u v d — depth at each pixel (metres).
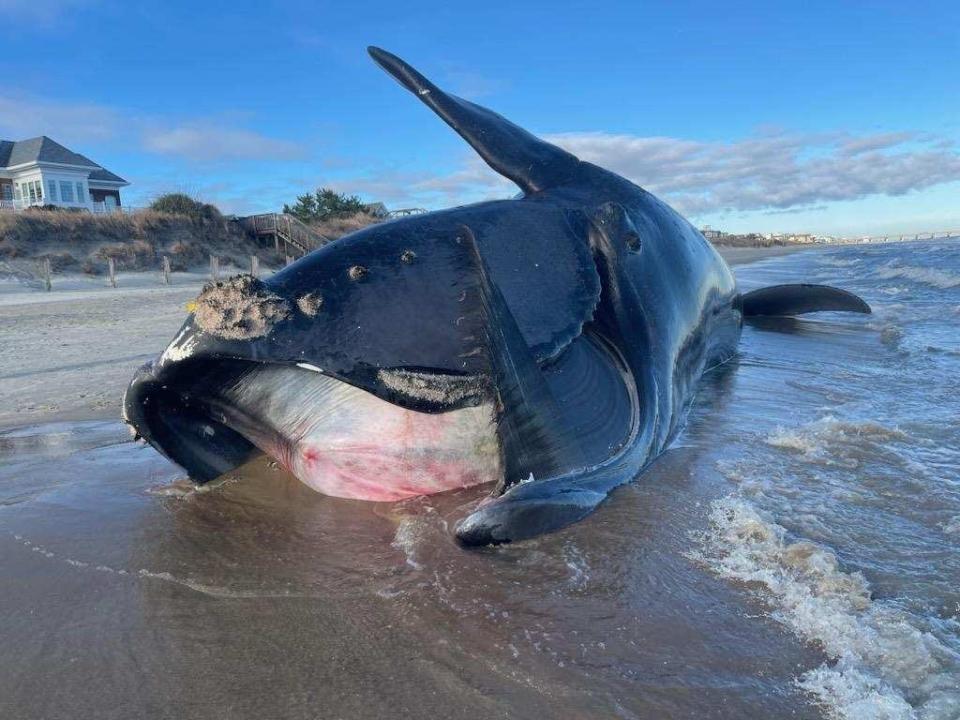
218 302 3.64
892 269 21.56
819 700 2.26
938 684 2.28
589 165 6.45
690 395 5.94
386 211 52.22
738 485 4.07
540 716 2.22
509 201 5.21
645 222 6.03
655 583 3.00
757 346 8.70
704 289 6.80
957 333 9.04
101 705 2.33
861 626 2.59
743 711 2.22
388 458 3.96
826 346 8.58
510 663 2.49
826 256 39.47
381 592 3.02
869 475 4.16
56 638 2.73
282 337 3.68
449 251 4.35
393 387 3.73
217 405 4.18
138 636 2.73
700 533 3.45
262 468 4.62
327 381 3.97
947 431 4.92
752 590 2.92
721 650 2.53
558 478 3.60
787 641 2.57
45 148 49.22
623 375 4.77
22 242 29.41
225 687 2.41
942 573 3.02
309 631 2.74
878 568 3.07
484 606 2.87
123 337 12.25
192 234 34.41
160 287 26.41
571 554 3.28
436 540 3.46
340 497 4.14
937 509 3.67
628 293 5.16
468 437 3.97
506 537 3.29
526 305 4.38
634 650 2.54
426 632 2.70
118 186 54.50
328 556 3.38
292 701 2.33
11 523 3.93
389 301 3.95
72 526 3.86
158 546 3.55
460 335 3.95
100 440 5.71
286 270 4.03
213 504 4.11
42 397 7.64
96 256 30.28
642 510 3.74
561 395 4.20
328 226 43.75
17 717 2.28
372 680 2.43
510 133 6.29
